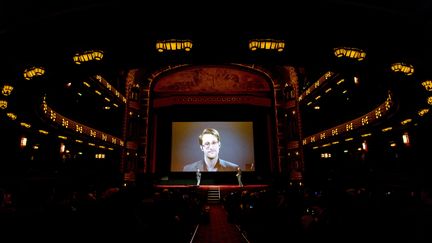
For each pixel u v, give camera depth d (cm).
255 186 2398
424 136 1297
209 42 919
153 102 2786
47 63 918
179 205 749
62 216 438
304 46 921
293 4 873
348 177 1177
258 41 875
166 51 900
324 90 2020
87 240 429
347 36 916
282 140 2666
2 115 1091
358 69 938
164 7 885
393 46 898
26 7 800
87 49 931
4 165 1127
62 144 1728
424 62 893
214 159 2702
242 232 956
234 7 901
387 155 1677
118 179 1817
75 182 1226
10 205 732
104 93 1992
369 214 417
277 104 2738
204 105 2789
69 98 1756
